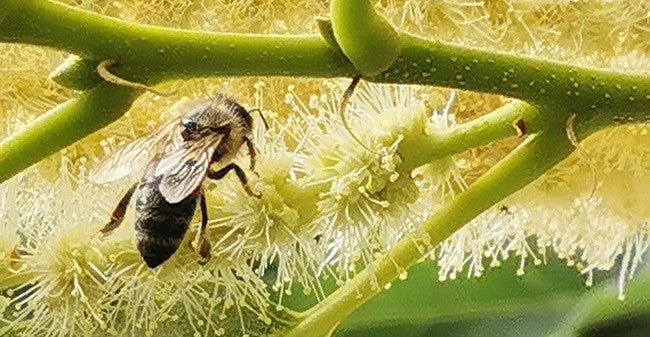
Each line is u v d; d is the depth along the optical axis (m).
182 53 0.13
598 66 0.15
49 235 0.15
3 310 0.15
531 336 0.18
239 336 0.15
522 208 0.16
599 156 0.16
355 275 0.15
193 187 0.14
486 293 0.18
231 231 0.15
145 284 0.15
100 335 0.15
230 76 0.13
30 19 0.12
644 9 0.15
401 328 0.18
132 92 0.13
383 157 0.14
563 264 0.19
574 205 0.16
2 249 0.15
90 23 0.12
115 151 0.14
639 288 0.18
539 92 0.13
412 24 0.15
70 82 0.13
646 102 0.13
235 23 0.15
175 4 0.15
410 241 0.14
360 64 0.13
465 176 0.15
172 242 0.14
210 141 0.14
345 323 0.18
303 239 0.15
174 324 0.15
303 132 0.15
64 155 0.15
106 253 0.15
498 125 0.14
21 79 0.15
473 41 0.15
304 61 0.13
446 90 0.15
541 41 0.15
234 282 0.15
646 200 0.16
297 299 0.16
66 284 0.15
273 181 0.15
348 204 0.14
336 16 0.13
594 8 0.15
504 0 0.15
